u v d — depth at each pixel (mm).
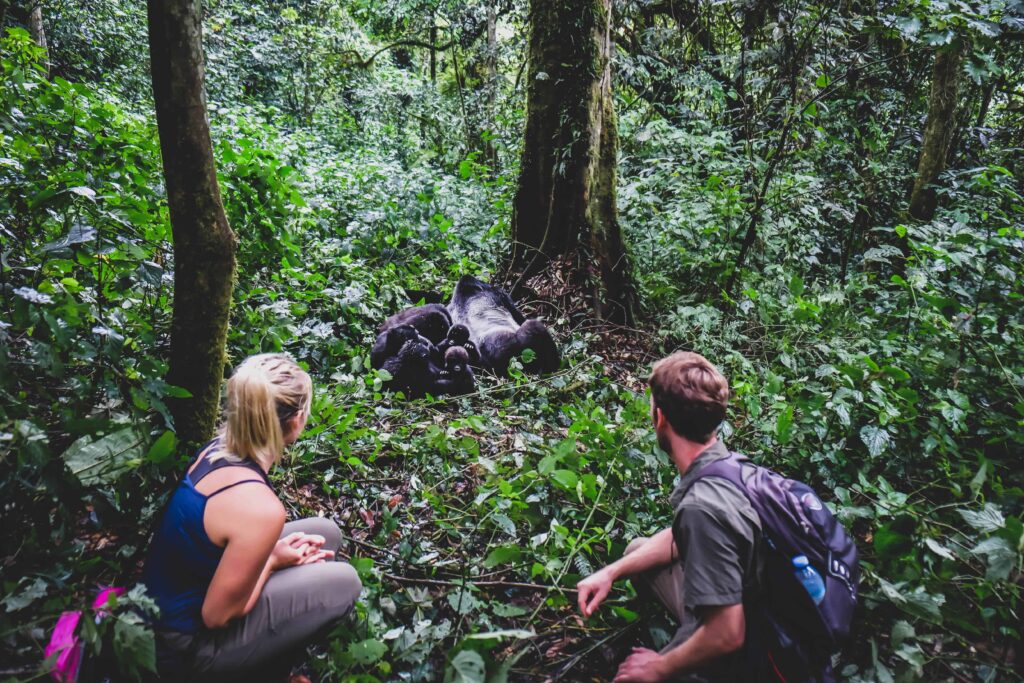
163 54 2340
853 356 3877
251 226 4344
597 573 2227
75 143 4145
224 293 2611
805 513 1779
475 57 13336
